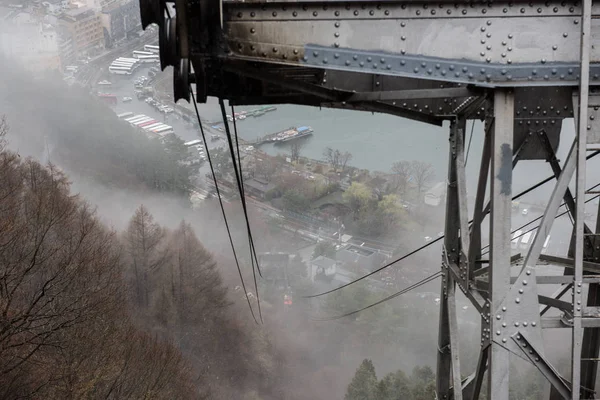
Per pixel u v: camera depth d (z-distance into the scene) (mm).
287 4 6750
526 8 6801
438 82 8523
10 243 25078
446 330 10117
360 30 6816
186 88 6836
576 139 6973
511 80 6895
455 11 6801
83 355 22859
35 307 23531
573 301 7051
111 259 34469
